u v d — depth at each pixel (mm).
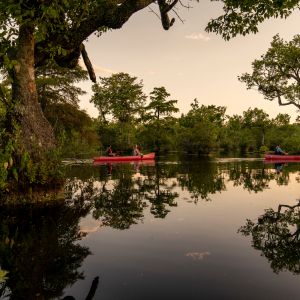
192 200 7820
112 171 15609
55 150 7453
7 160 6324
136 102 48656
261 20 9961
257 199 8000
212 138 52750
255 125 64375
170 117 50844
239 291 2977
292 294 2920
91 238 4664
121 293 2939
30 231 4996
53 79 25062
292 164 20938
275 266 3607
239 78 31812
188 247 4273
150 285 3104
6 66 6629
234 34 10516
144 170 16219
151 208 6848
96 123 48719
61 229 5133
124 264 3656
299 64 28875
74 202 7367
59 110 26438
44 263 3689
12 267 3564
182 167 18281
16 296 2900
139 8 8039
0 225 5328
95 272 3430
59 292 2951
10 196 6715
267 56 30031
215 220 5828
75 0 8023
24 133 7148
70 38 8250
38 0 6789
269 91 31031
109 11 8000
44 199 7168
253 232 5027
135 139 52781
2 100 7230
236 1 9773
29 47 7418
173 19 9391
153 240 4582
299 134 55688
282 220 5859
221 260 3797
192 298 2848
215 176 13188
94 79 9727
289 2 9188
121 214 6277
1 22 6793
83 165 20047
